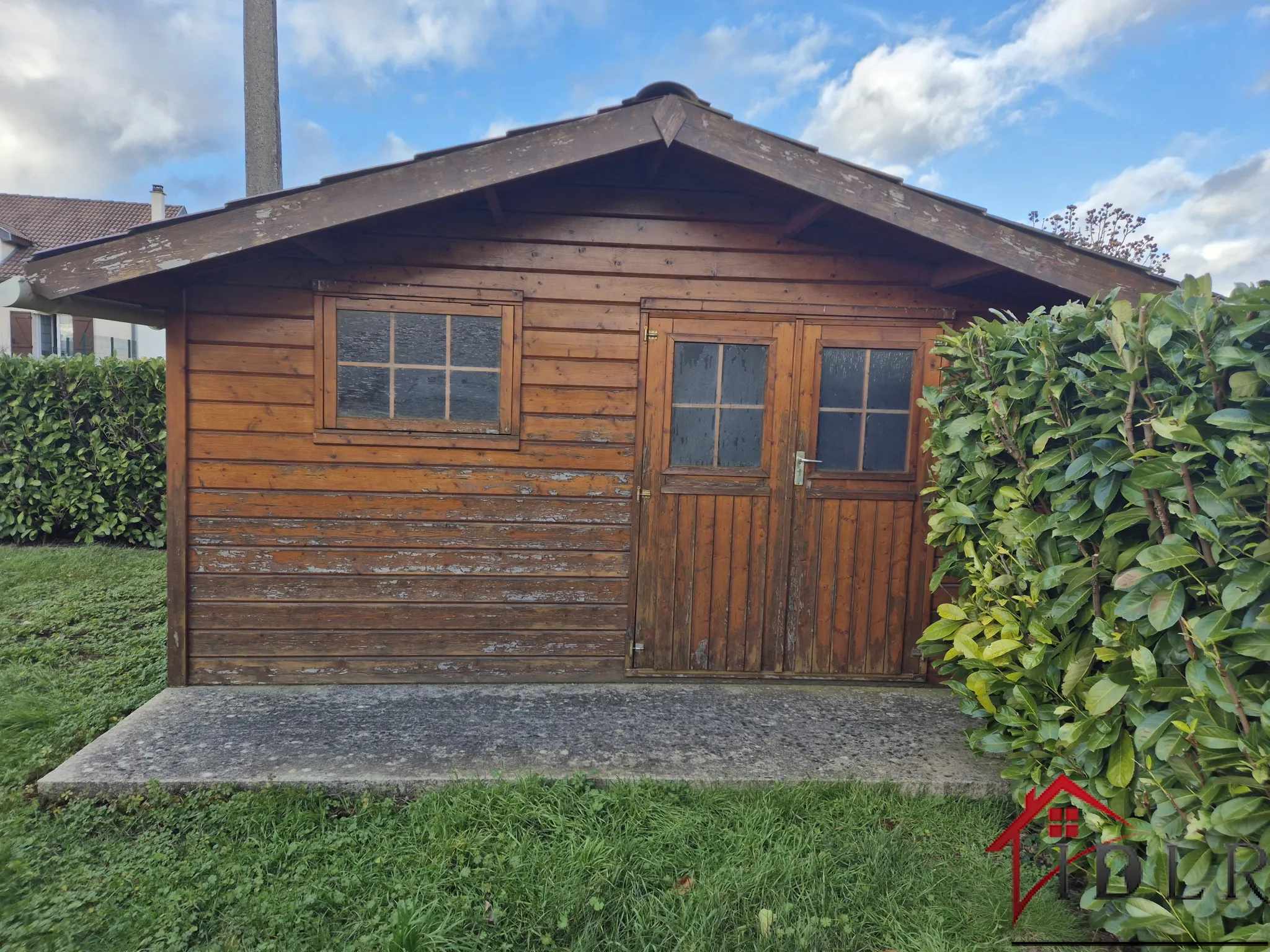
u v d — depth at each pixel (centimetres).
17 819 256
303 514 381
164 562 668
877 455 401
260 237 314
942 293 395
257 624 382
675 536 396
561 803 269
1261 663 186
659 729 333
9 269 2136
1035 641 245
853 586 401
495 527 391
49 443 735
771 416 394
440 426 384
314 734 320
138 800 270
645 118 331
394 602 388
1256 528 181
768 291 391
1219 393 197
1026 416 259
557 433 390
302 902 216
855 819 267
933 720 351
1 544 751
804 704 369
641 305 387
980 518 288
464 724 335
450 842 243
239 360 371
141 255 306
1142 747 195
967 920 219
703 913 214
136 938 203
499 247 380
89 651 440
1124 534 228
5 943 200
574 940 207
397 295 376
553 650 396
